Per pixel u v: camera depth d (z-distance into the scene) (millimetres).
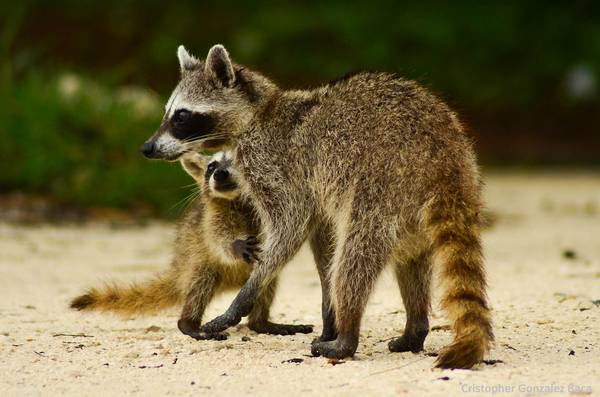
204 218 11867
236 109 11523
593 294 13227
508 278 15117
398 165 9891
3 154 22453
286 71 36594
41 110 22891
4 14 35438
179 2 37531
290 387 8773
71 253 17781
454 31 38125
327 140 10500
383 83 10500
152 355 10242
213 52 11719
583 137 38500
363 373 9203
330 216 10516
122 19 36781
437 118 10078
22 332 11492
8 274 15711
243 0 38344
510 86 38281
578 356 9805
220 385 8938
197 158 12609
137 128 23016
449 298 9180
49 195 22250
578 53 39438
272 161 11078
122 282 13609
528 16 39719
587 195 28531
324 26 37281
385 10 38094
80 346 10688
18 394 8805
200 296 11875
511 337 10750
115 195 22172
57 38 35625
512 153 37438
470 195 9648
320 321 12430
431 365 9469
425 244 9953
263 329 11820
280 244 10938
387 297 13758
